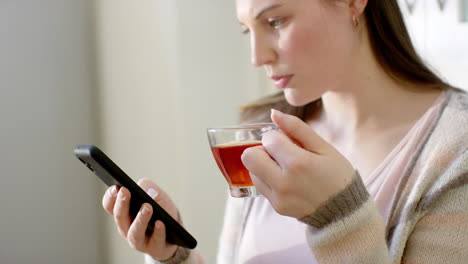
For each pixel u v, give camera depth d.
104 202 1.01
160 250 1.04
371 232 0.84
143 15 2.30
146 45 2.30
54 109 2.37
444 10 2.08
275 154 0.81
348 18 1.09
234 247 1.31
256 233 1.23
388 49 1.14
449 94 1.12
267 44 1.05
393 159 1.09
